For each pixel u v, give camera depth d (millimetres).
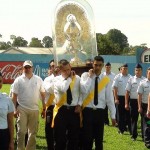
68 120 9633
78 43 13047
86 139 9719
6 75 47656
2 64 47781
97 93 9742
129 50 87188
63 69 9656
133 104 14047
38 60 50938
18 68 47750
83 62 12977
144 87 12758
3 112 7465
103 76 9852
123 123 15266
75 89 9664
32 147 10938
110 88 9875
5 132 7500
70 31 12969
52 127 9930
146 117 12742
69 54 12961
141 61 21094
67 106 9625
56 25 12891
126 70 15227
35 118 10828
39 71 47062
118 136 14938
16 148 11969
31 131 10859
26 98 10664
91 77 9773
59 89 9625
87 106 9719
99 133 9812
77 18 13078
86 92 9648
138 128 17188
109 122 18406
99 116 9758
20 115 10672
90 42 13172
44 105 10797
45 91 10742
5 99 7562
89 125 9680
